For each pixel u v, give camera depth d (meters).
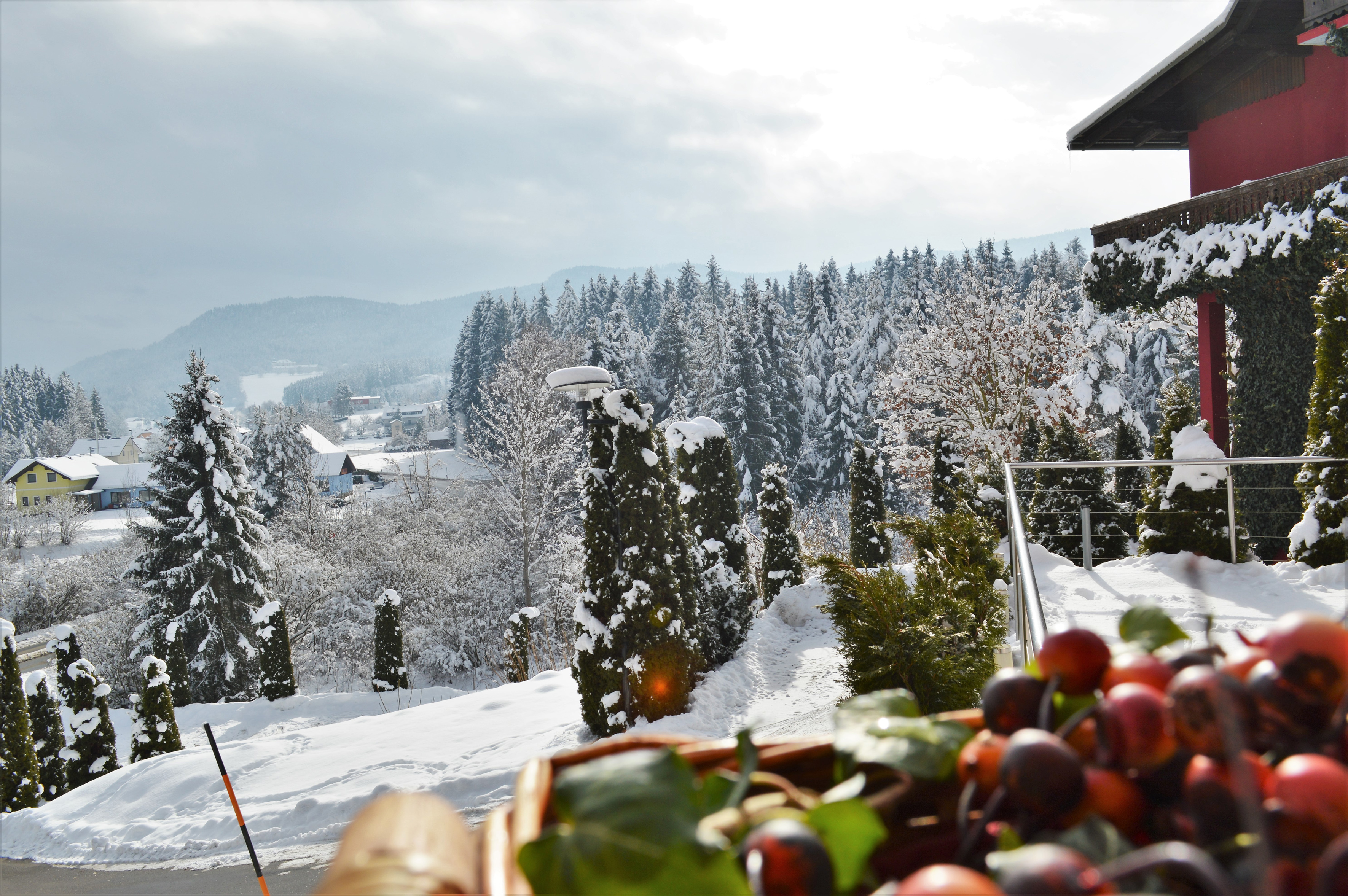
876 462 20.16
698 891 0.45
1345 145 13.76
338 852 0.58
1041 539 13.62
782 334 62.91
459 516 40.75
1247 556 9.25
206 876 11.60
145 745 19.23
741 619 16.33
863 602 7.11
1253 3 13.58
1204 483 9.27
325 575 36.19
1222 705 0.52
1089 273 17.00
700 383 70.44
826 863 0.53
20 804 17.92
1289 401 13.16
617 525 14.02
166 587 34.72
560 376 13.80
